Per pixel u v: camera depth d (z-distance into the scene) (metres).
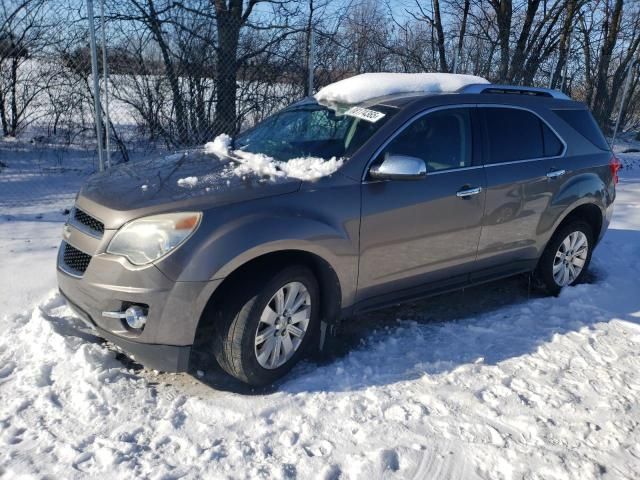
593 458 2.86
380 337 4.11
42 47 8.84
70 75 8.86
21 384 3.25
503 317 4.52
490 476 2.71
